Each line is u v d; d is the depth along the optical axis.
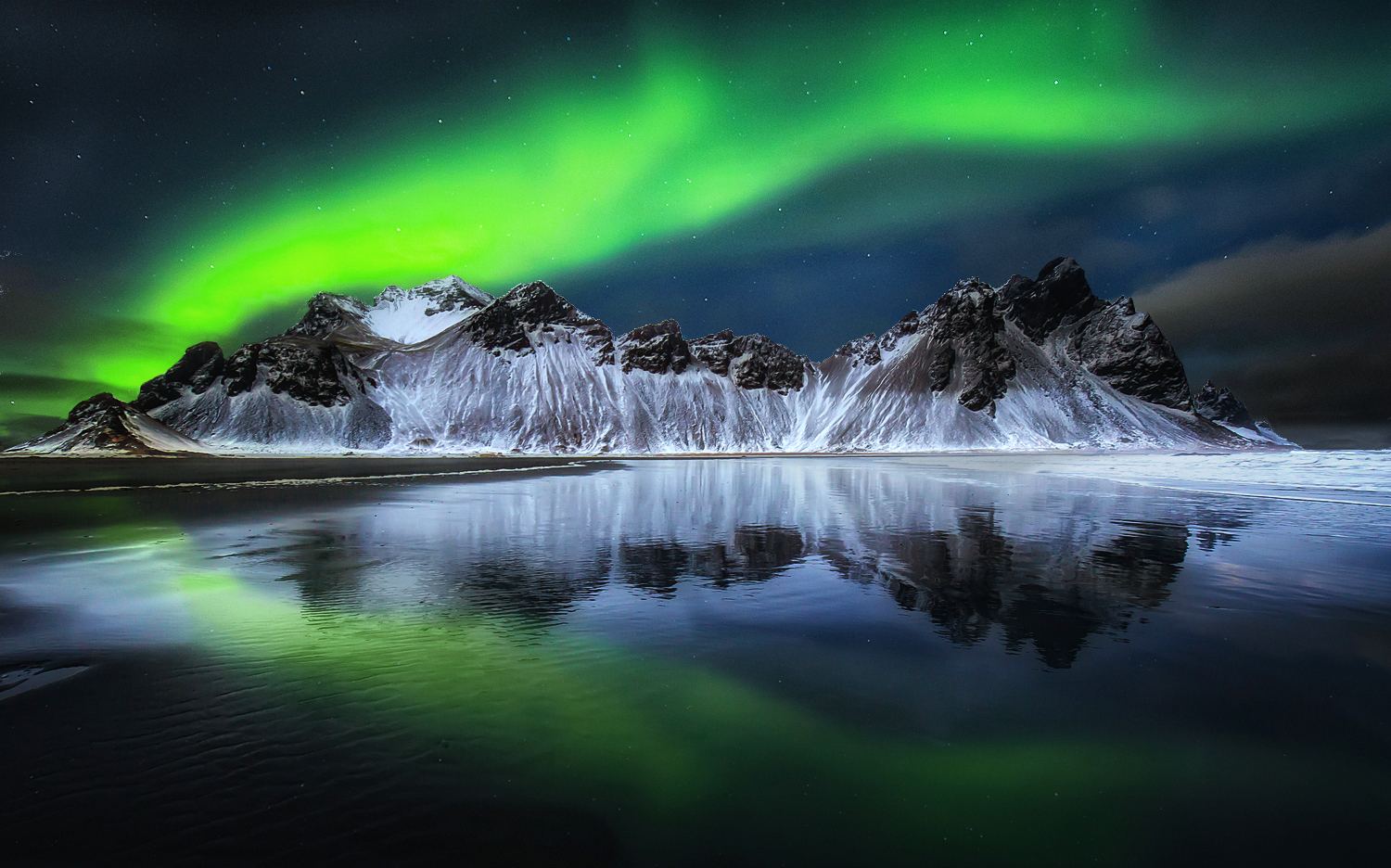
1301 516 24.94
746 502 32.97
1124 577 14.16
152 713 7.15
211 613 11.40
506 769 5.97
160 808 5.31
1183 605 11.76
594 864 4.55
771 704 7.39
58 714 7.13
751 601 12.15
